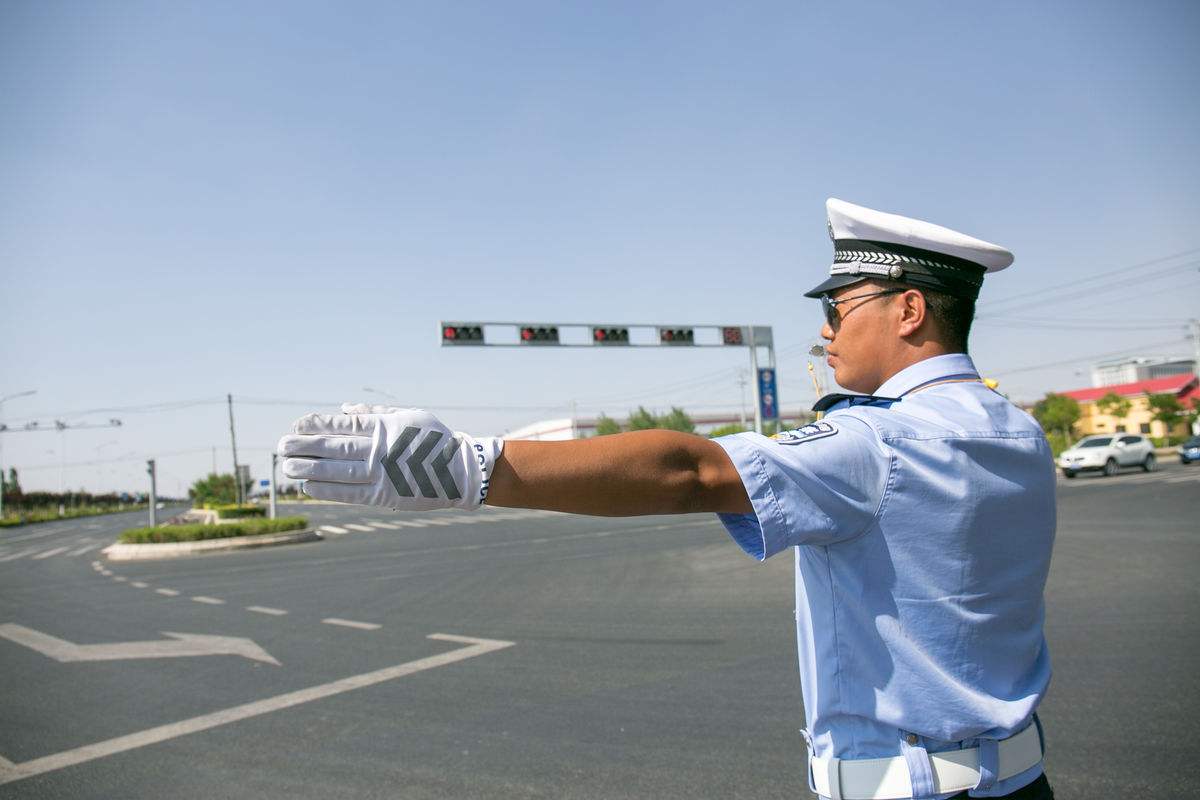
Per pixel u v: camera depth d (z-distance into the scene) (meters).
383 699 5.03
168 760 4.09
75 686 5.75
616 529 19.27
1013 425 1.07
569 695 4.90
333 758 4.02
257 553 19.08
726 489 0.92
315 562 15.22
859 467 0.94
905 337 1.15
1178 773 3.23
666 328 23.28
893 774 1.03
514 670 5.59
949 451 0.98
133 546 20.59
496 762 3.86
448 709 4.75
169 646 7.12
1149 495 15.79
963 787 1.03
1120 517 12.53
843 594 1.02
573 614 7.70
